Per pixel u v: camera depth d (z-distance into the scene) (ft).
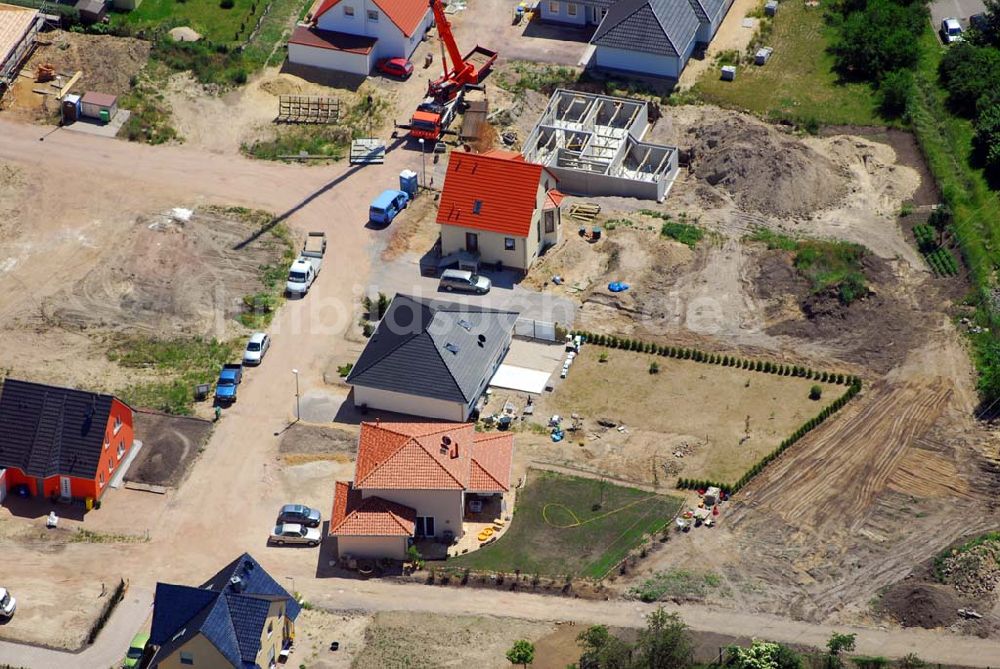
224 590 296.92
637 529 337.93
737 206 432.66
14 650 310.65
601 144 457.68
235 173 447.83
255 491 348.18
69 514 342.23
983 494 343.67
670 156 445.78
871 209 433.07
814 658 306.55
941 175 441.68
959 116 466.70
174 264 412.98
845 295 393.70
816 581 325.42
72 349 386.52
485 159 409.49
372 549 329.93
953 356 380.17
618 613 319.06
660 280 407.44
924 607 317.22
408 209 434.30
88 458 340.18
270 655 301.84
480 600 322.75
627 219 429.79
